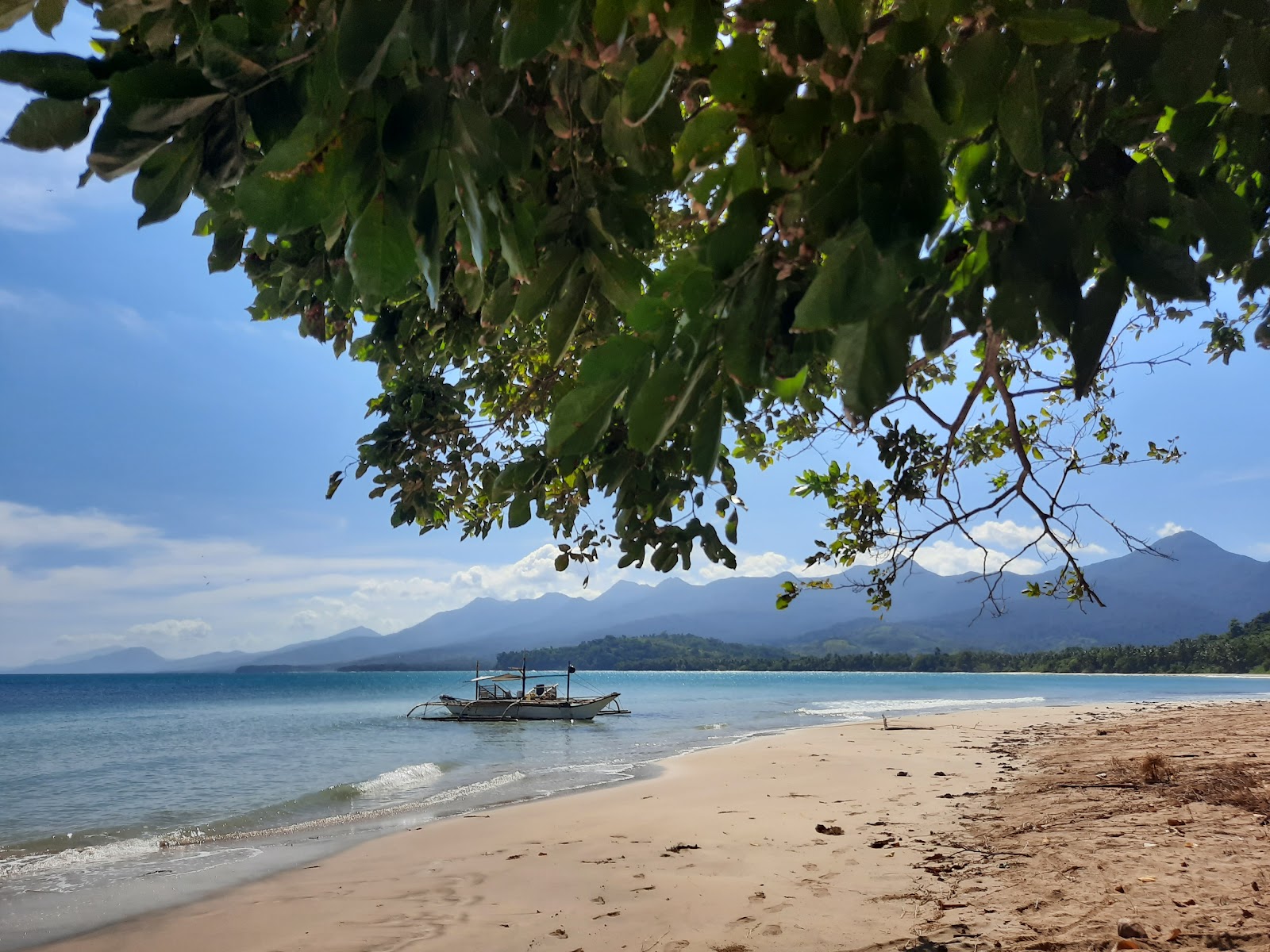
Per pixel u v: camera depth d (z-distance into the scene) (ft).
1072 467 12.38
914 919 16.98
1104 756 44.55
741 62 3.64
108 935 22.39
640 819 33.63
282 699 231.71
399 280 3.52
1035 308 3.64
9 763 74.33
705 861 24.82
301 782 59.00
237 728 116.06
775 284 3.83
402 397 14.21
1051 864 19.98
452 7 3.33
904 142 3.26
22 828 41.47
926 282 3.36
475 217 3.58
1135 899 16.22
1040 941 14.60
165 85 3.60
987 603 9.71
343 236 7.06
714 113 3.93
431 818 39.86
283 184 3.43
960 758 52.54
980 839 24.47
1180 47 3.52
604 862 25.81
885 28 3.36
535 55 3.35
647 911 19.92
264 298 10.41
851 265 3.17
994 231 3.75
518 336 11.98
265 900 24.68
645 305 3.90
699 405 4.25
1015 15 3.30
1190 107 3.98
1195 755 39.34
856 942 16.01
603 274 5.26
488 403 18.13
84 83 4.04
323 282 9.93
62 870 31.24
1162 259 3.66
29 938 22.41
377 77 3.53
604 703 125.59
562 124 5.21
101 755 80.59
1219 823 22.36
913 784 40.06
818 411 11.87
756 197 3.73
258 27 3.58
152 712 165.48
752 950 16.33
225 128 3.87
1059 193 4.18
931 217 3.16
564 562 12.94
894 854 23.53
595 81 5.04
